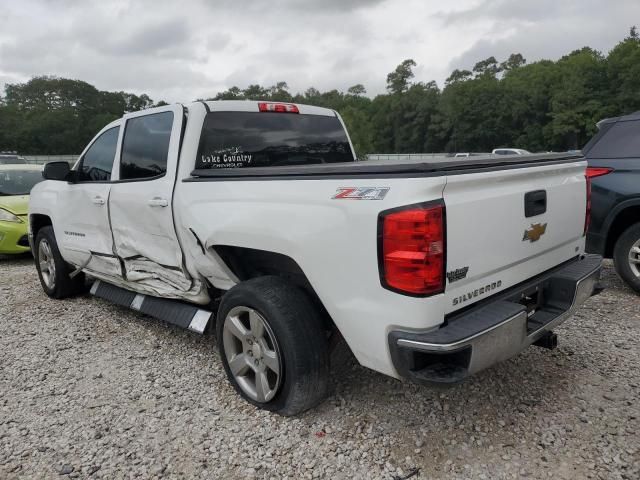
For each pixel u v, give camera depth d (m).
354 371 3.64
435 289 2.36
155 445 2.90
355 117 84.12
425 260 2.31
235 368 3.30
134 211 3.99
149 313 4.22
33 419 3.20
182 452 2.83
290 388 2.93
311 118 4.48
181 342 4.35
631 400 3.15
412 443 2.82
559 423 2.94
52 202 5.25
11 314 5.24
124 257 4.28
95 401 3.40
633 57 57.09
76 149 97.31
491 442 2.80
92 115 107.06
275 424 3.04
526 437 2.83
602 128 5.32
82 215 4.75
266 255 3.24
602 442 2.76
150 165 3.93
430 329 2.40
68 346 4.34
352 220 2.51
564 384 3.37
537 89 71.50
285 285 3.02
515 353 2.64
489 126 79.19
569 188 3.29
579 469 2.56
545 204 3.03
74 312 5.23
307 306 2.96
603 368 3.56
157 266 3.97
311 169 2.73
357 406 3.20
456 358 2.44
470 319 2.52
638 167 4.93
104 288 5.01
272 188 2.92
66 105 108.50
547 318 2.99
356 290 2.57
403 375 2.47
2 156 19.25
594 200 5.18
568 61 72.56
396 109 94.25
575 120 61.72
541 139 71.75
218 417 3.15
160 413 3.22
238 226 3.08
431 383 2.36
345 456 2.74
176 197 3.57
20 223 7.95
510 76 85.56
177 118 3.69
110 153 4.48
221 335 3.33
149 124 3.96
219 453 2.81
